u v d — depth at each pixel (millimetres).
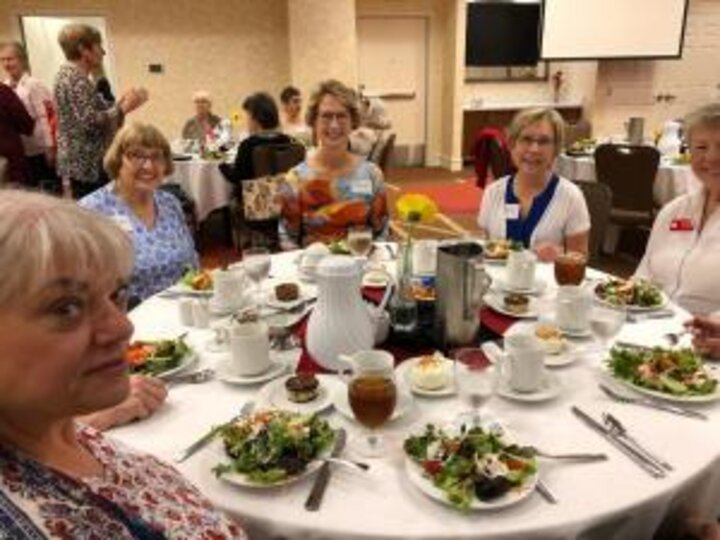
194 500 910
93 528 707
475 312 1550
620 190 4469
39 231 651
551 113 2463
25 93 5309
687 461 1107
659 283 2168
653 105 8047
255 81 7984
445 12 8281
